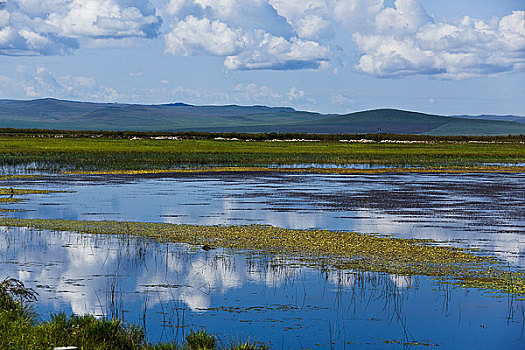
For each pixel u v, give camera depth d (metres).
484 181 52.59
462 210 32.34
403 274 17.19
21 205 33.53
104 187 45.00
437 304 14.49
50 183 47.62
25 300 14.03
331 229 25.44
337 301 14.70
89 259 19.08
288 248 20.78
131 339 11.21
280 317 13.56
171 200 36.72
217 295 15.20
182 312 13.82
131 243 21.72
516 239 23.17
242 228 25.23
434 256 19.53
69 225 25.88
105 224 26.28
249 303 14.57
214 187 45.72
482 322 13.30
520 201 36.88
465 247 21.34
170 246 21.16
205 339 11.38
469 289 15.73
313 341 12.11
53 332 10.80
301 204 34.81
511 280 16.61
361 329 12.84
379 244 21.55
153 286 15.97
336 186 47.03
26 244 21.52
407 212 31.39
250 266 18.11
